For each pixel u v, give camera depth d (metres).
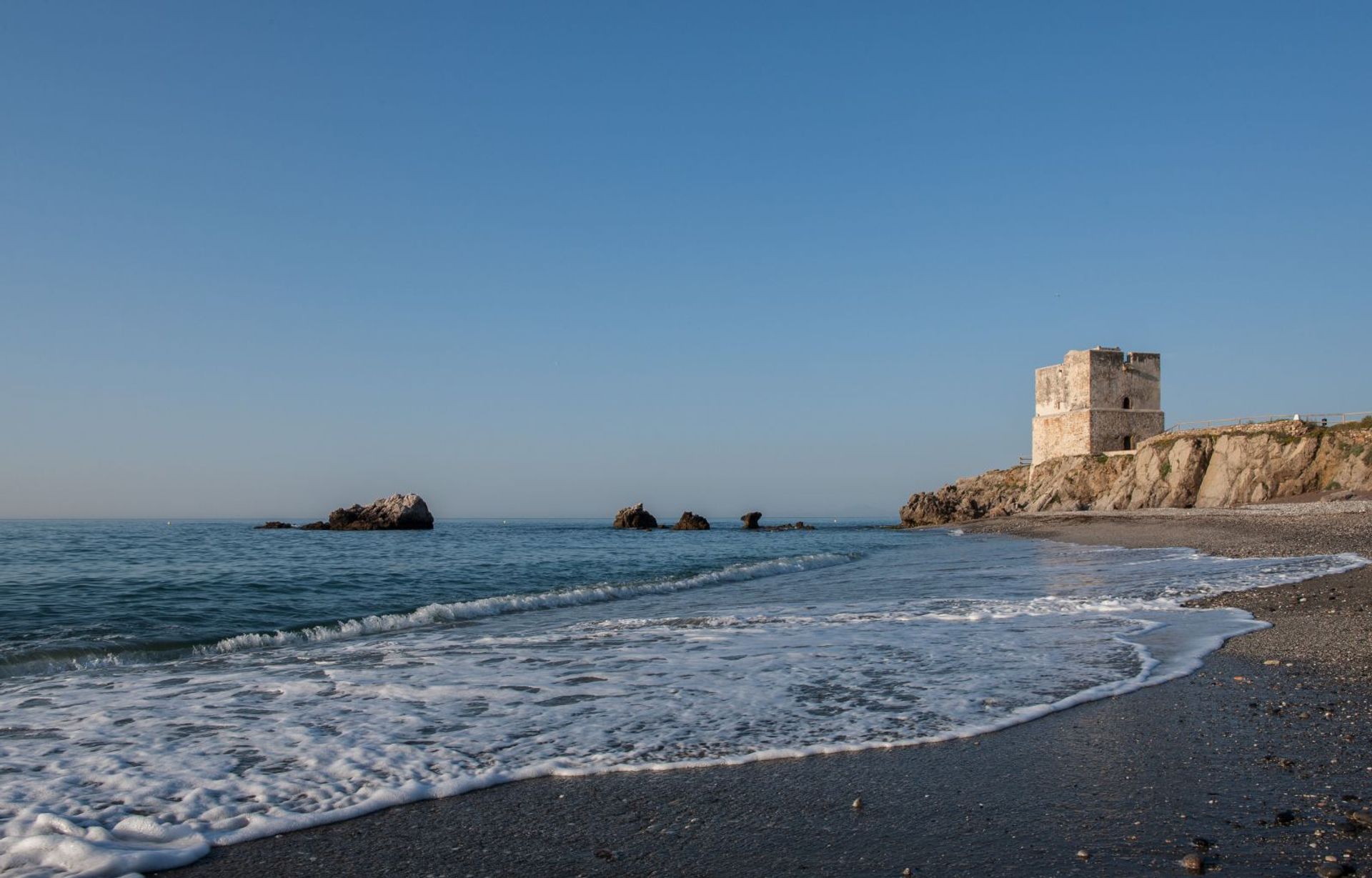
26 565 28.05
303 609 16.80
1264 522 38.75
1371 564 20.88
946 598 16.92
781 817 5.02
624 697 8.16
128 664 10.74
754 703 7.87
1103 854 4.37
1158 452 58.91
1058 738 6.57
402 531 87.31
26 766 6.05
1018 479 85.25
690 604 17.36
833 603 16.61
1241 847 4.39
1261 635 11.12
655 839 4.70
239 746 6.57
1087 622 12.77
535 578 25.58
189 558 33.22
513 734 6.88
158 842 4.68
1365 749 6.09
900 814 5.02
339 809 5.18
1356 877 4.00
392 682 9.06
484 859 4.48
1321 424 51.84
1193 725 6.85
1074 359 69.81
